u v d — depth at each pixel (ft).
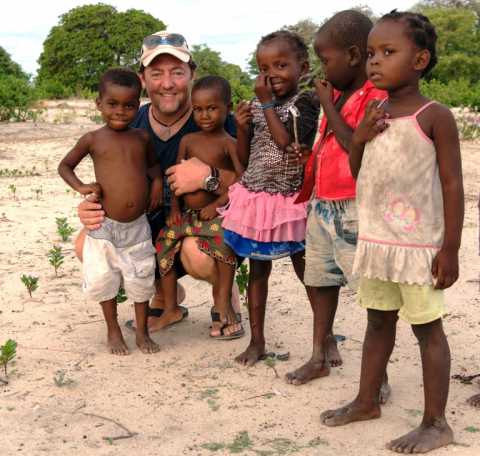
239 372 7.63
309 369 7.38
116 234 7.92
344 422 6.47
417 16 5.73
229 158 8.22
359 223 6.08
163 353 8.16
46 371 7.59
